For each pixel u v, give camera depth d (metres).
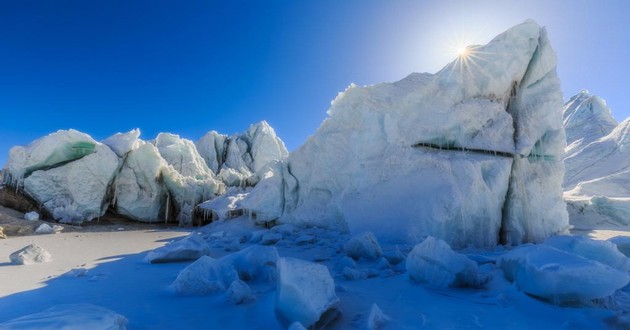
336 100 15.29
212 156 43.16
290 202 16.73
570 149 51.72
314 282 4.15
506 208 11.91
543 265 4.59
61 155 20.31
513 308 4.43
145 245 11.85
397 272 6.91
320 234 13.62
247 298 4.82
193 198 24.56
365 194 12.73
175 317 4.19
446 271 5.70
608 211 22.66
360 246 8.47
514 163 12.16
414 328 3.86
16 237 14.23
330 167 14.97
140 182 23.28
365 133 13.50
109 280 6.19
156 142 30.48
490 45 12.96
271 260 6.41
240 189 25.05
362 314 4.34
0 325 2.87
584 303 4.45
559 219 12.12
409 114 12.92
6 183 19.38
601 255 5.21
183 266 7.64
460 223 10.59
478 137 12.20
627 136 42.41
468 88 12.67
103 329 3.11
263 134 46.50
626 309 4.43
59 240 13.23
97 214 20.78
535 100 12.76
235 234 15.98
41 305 4.56
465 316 4.22
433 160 11.62
